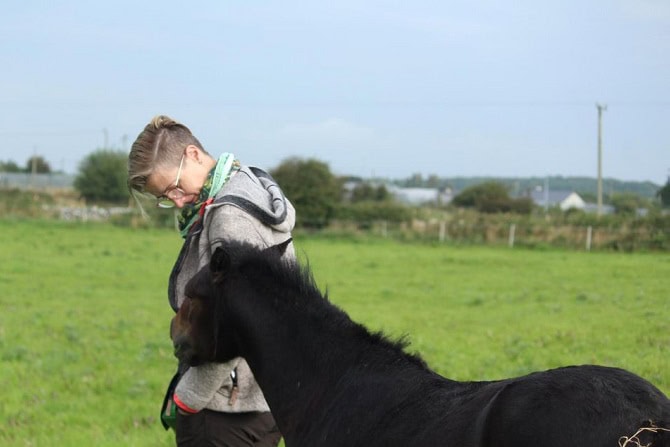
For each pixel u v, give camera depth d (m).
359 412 3.72
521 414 2.98
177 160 4.33
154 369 11.89
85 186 58.16
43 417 9.34
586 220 42.41
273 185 4.52
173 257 30.28
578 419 2.89
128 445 8.16
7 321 16.25
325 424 3.84
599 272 27.70
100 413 9.53
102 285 22.62
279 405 4.05
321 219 46.91
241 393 4.49
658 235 39.69
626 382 3.00
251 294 4.06
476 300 20.02
